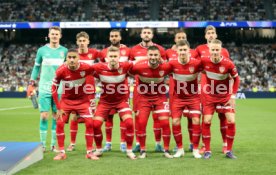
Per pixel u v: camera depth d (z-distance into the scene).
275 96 30.84
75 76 7.03
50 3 37.06
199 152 7.67
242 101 26.95
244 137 9.89
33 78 8.02
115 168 6.07
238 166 6.21
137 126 7.52
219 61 7.01
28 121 14.20
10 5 36.84
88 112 7.14
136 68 7.12
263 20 33.91
